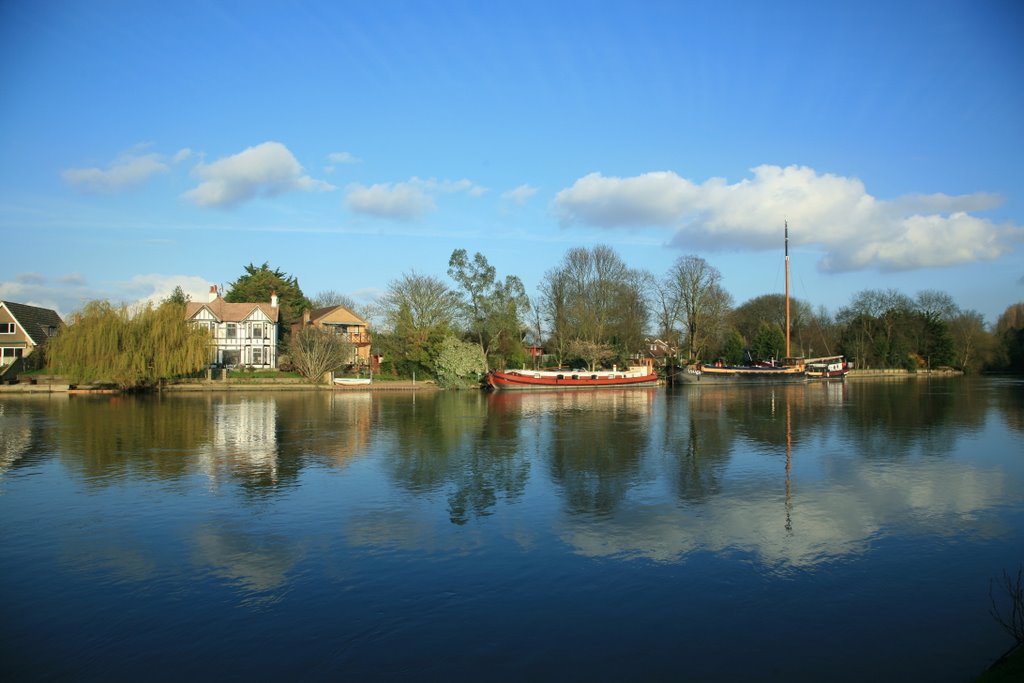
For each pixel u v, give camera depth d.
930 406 48.12
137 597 11.81
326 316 85.00
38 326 75.50
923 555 13.98
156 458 24.89
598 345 77.19
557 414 42.47
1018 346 108.88
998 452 26.56
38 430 32.75
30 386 57.81
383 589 12.17
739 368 78.50
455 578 12.69
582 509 17.61
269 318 78.50
